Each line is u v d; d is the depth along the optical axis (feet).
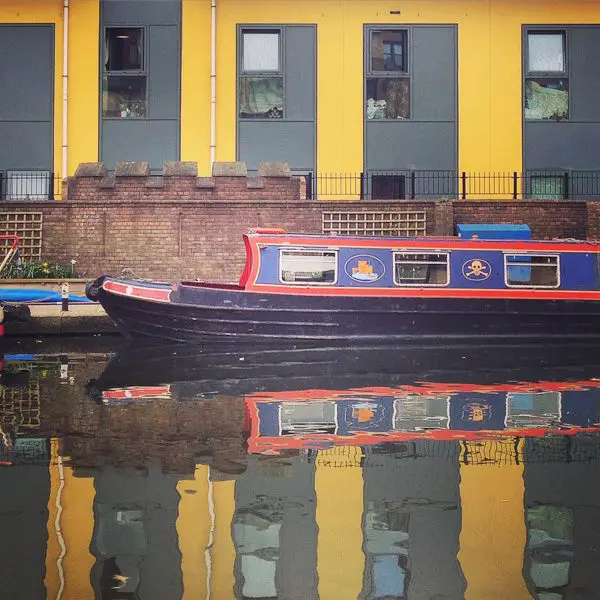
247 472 24.26
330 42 85.61
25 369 43.37
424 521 20.47
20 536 19.20
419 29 85.71
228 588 16.83
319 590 16.85
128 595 16.38
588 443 27.50
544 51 86.28
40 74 85.30
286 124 85.61
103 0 85.20
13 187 85.15
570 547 18.90
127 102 85.61
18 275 66.64
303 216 69.92
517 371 42.73
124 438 28.09
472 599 16.58
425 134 85.97
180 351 51.11
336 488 22.85
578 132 86.22
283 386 38.24
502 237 68.49
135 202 68.90
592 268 57.98
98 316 59.77
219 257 69.31
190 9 85.30
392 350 51.78
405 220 70.28
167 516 20.58
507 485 23.17
